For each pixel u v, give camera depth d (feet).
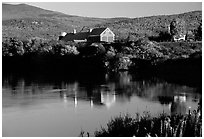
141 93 100.63
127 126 46.68
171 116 51.06
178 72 140.26
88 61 177.27
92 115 72.08
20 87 115.96
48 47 200.75
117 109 78.38
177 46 177.58
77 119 68.33
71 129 60.13
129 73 156.35
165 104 82.74
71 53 189.06
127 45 179.22
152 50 167.63
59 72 169.27
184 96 93.40
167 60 150.82
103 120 66.74
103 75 151.23
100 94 100.58
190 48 172.45
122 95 98.17
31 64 204.54
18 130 60.39
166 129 41.45
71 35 273.13
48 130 59.82
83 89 111.04
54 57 195.42
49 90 109.40
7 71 175.11
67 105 84.07
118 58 165.68
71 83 125.80
